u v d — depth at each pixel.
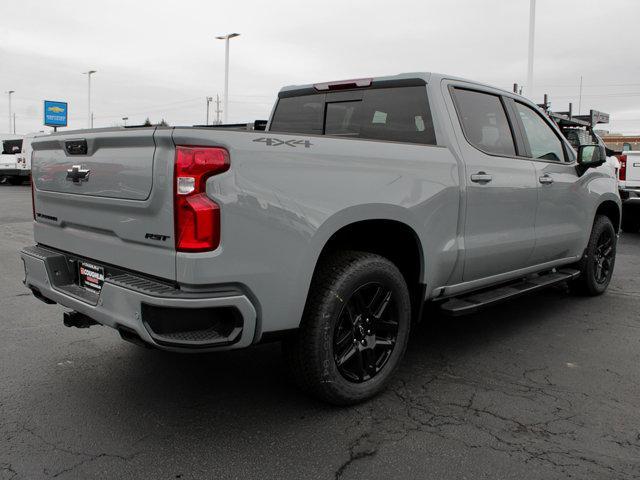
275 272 2.80
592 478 2.62
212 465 2.71
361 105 4.32
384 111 4.16
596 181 5.57
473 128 4.12
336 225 3.04
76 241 3.36
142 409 3.29
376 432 3.03
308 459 2.77
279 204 2.80
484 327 4.93
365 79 4.28
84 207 3.23
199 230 2.58
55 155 3.49
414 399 3.44
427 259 3.61
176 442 2.92
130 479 2.59
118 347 4.35
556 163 4.94
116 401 3.40
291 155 2.88
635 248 9.55
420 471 2.67
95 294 3.23
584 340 4.59
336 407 3.31
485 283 4.25
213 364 4.00
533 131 4.86
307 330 3.06
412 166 3.49
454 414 3.25
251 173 2.71
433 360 4.11
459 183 3.80
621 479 2.61
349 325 3.27
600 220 5.79
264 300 2.79
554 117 13.59
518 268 4.61
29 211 15.48
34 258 3.58
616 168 11.32
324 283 3.09
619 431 3.06
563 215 5.03
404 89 4.07
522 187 4.40
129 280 2.82
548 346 4.44
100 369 3.90
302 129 4.79
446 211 3.71
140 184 2.78
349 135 4.40
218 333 2.70
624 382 3.73
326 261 3.19
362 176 3.19
